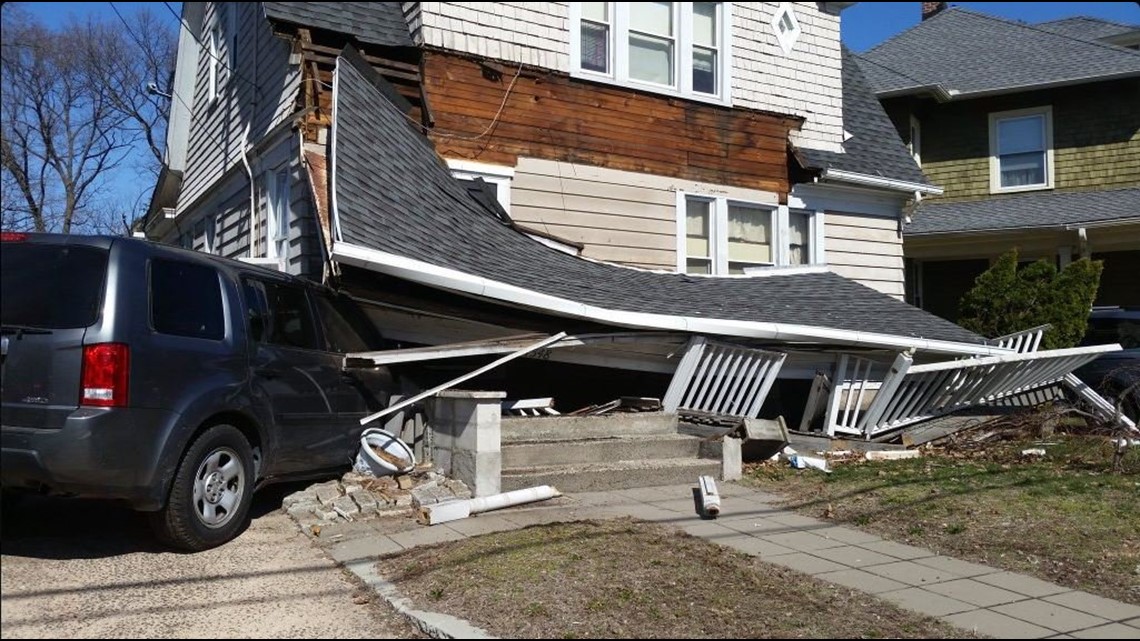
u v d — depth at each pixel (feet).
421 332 29.37
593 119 39.32
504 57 37.22
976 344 36.40
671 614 15.94
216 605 16.02
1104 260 57.52
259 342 21.03
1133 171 56.85
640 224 40.19
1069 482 27.81
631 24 41.09
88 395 16.78
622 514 23.18
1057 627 16.19
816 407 35.78
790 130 45.73
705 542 20.67
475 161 36.22
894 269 49.24
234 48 44.47
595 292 30.48
